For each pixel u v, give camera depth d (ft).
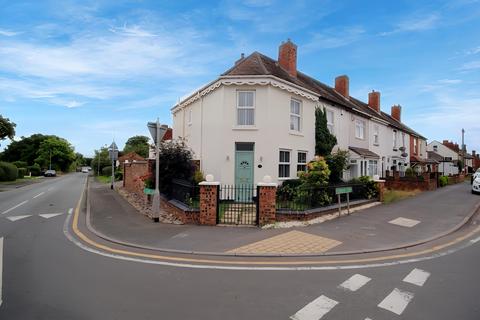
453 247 23.16
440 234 26.61
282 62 56.65
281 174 47.06
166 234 26.13
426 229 28.37
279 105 46.19
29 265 18.54
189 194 32.55
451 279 16.56
